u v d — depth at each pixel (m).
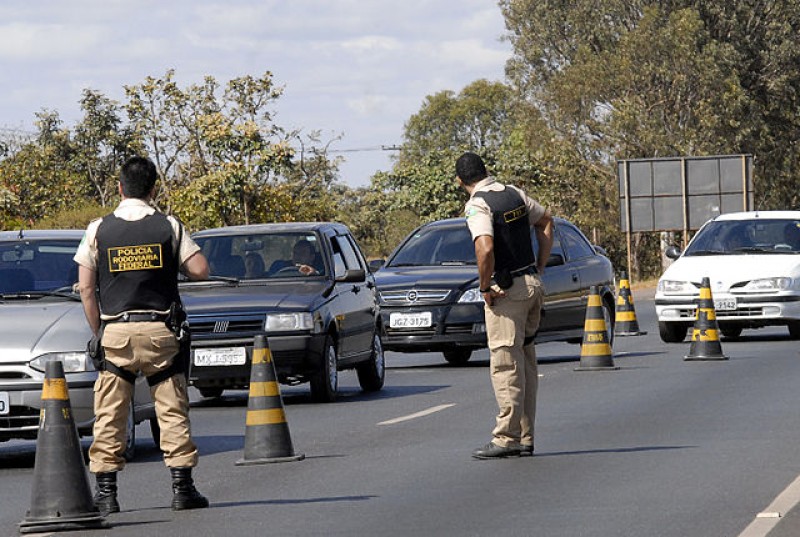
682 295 45.19
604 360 36.69
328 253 33.69
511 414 21.95
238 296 31.89
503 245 21.81
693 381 33.00
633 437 23.89
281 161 94.69
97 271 18.36
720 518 16.61
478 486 19.52
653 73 134.38
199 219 93.81
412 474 20.78
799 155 147.38
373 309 35.31
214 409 32.38
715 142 135.88
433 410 29.44
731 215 47.78
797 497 17.81
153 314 17.98
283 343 31.11
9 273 25.38
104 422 18.28
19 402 22.73
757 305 44.22
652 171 106.31
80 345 23.05
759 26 145.12
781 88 143.25
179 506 18.41
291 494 19.42
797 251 45.94
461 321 38.56
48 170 106.69
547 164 135.88
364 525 16.92
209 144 95.38
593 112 137.38
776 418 25.77
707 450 22.08
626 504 17.72
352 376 41.09
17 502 19.98
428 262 41.25
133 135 108.50
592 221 135.25
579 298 41.84
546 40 151.25
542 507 17.72
